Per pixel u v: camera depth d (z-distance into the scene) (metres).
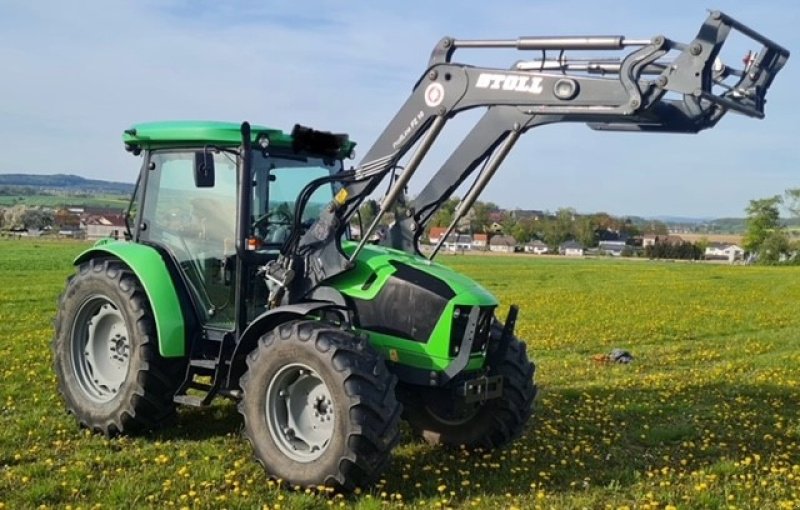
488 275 45.09
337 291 6.29
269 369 5.91
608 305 24.53
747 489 6.07
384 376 5.67
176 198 7.18
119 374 7.27
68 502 5.36
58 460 6.29
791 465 6.84
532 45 5.82
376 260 6.45
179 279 7.07
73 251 52.53
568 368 11.88
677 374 11.49
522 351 6.91
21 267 37.66
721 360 13.28
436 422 7.03
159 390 6.93
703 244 114.88
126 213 7.67
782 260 100.56
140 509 5.21
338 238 6.37
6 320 16.27
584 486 6.09
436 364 6.09
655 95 5.43
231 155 6.81
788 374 11.60
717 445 7.49
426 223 6.96
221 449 6.65
